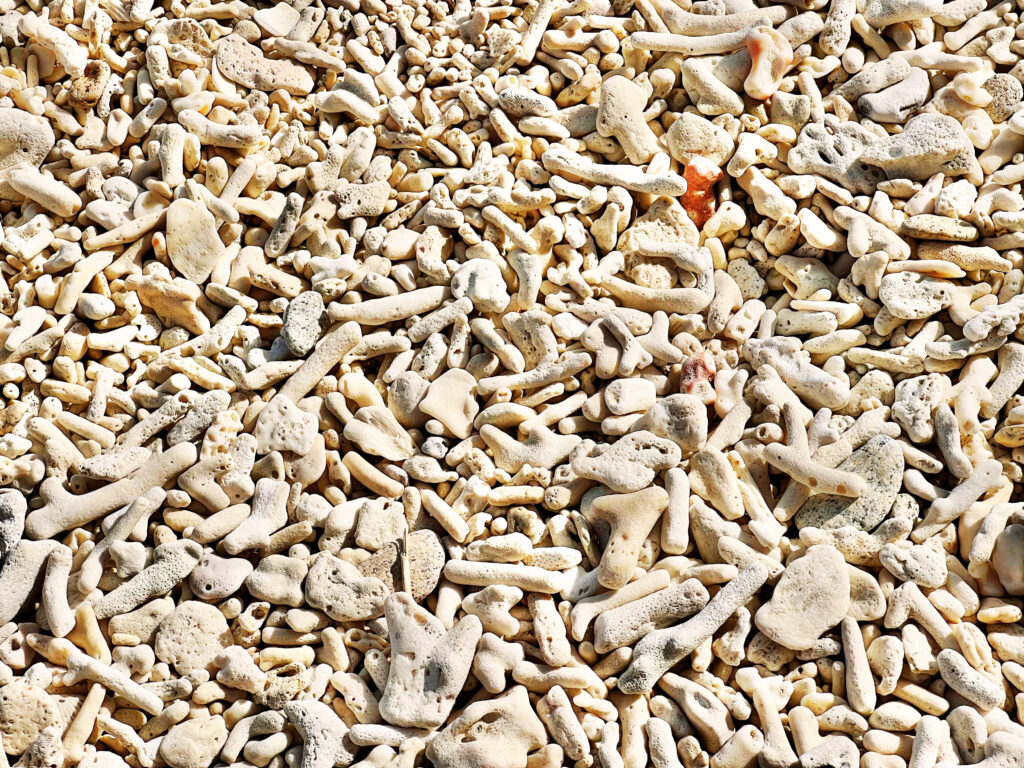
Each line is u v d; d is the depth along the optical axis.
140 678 0.41
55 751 0.39
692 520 0.43
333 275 0.46
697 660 0.40
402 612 0.41
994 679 0.40
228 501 0.43
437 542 0.43
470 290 0.46
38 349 0.45
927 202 0.47
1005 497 0.43
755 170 0.47
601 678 0.41
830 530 0.42
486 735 0.39
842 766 0.38
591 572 0.42
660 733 0.39
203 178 0.48
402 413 0.45
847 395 0.44
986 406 0.44
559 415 0.45
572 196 0.47
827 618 0.40
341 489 0.44
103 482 0.44
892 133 0.48
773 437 0.43
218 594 0.42
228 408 0.45
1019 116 0.47
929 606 0.41
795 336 0.46
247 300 0.46
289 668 0.41
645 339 0.45
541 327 0.45
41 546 0.42
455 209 0.47
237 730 0.40
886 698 0.40
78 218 0.48
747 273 0.47
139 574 0.42
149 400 0.45
